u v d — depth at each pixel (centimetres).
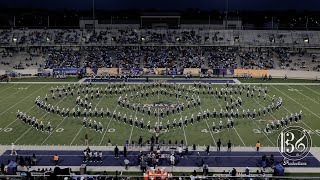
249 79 7225
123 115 4497
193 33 9394
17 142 3519
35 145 3441
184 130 3925
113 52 8706
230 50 8962
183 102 5169
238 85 6500
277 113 4606
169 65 8069
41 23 12900
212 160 3102
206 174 2769
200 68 7712
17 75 7388
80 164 3002
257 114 4531
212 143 3519
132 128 3991
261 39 9181
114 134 3784
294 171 2867
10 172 2720
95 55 8500
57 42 8888
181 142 3394
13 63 8044
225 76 7525
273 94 5759
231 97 5347
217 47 9125
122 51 8775
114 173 2839
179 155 3198
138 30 9519
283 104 5081
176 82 6781
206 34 9338
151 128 3994
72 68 7594
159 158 3122
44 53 8575
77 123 4169
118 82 6781
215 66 8031
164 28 10062
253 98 5450
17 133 3791
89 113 4444
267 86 6450
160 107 4872
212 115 4478
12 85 6456
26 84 6556
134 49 8956
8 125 4056
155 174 2308
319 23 13300
